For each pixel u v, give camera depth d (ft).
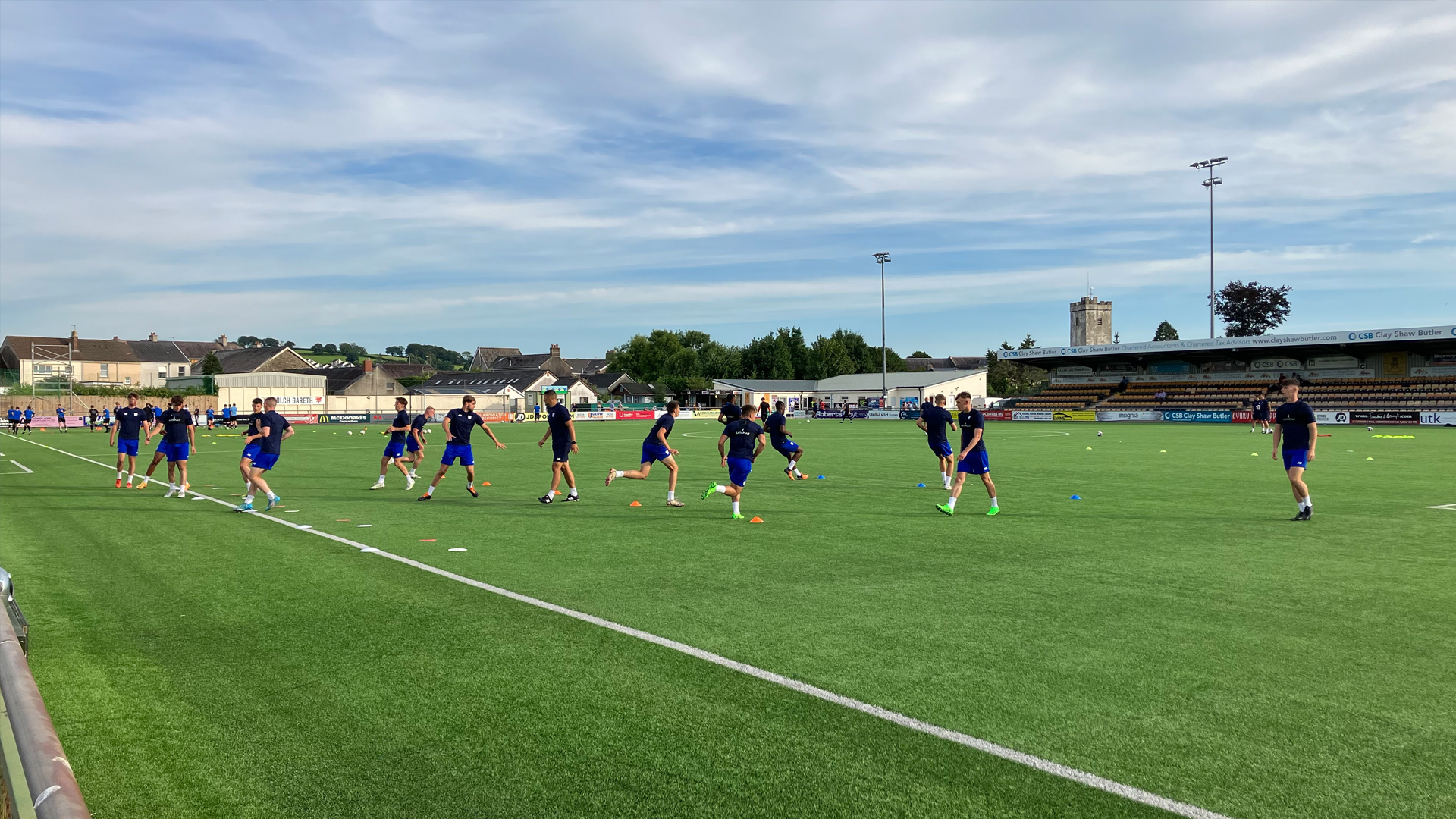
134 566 28.99
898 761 13.26
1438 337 163.53
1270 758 13.32
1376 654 18.65
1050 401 225.56
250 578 26.99
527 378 295.69
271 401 44.29
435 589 25.26
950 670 17.61
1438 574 27.27
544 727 14.67
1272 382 195.93
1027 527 37.63
